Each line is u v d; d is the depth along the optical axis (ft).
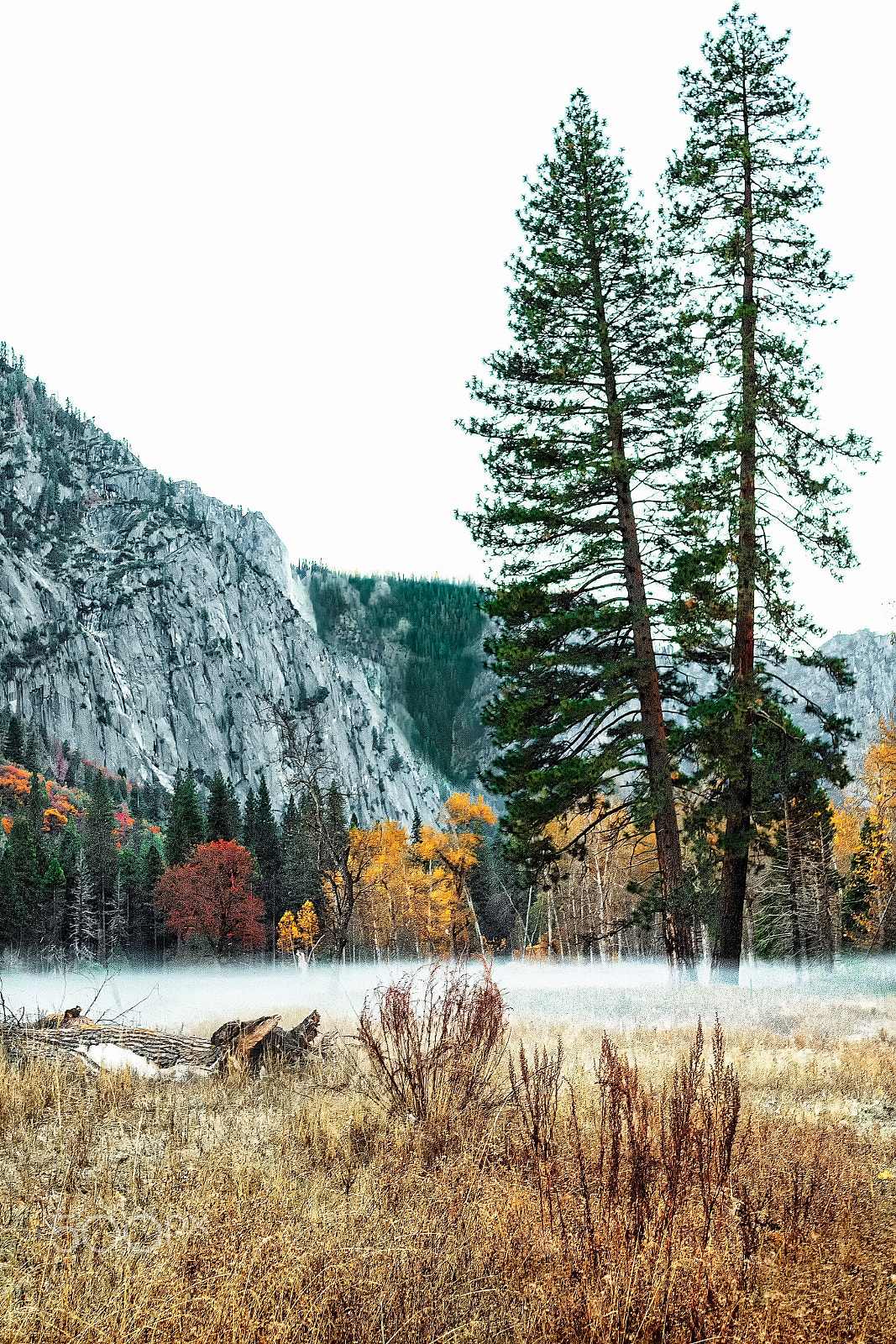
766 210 56.49
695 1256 12.67
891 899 125.18
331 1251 12.86
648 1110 16.29
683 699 56.80
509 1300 12.39
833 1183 15.89
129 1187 16.99
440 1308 12.03
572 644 55.93
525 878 58.08
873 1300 12.60
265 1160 18.24
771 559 53.88
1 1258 13.78
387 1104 22.16
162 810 584.40
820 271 56.34
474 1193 15.67
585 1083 23.57
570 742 55.31
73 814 445.37
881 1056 31.78
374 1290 12.25
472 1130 19.17
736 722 51.39
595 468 54.08
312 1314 11.47
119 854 339.98
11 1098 22.70
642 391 57.06
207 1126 21.12
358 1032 30.55
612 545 54.34
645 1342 11.64
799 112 58.08
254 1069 27.66
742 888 54.85
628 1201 14.05
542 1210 14.03
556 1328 11.84
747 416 54.65
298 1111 21.79
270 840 308.40
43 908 252.62
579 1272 12.58
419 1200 15.26
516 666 55.36
